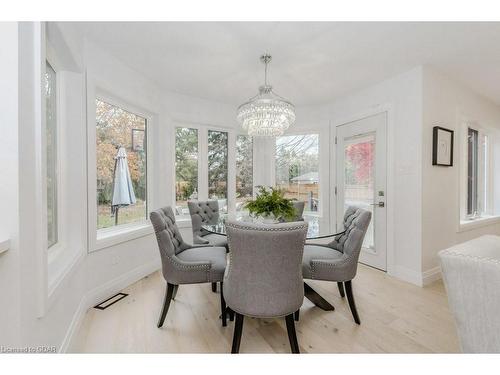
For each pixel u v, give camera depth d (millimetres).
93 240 2164
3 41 999
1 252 939
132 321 1908
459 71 2701
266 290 1398
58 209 1867
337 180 3598
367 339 1692
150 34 2033
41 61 1139
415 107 2613
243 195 4211
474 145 3607
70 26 1718
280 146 4246
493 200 3758
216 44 2172
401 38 2072
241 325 1490
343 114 3506
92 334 1740
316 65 2555
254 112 2396
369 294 2375
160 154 3131
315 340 1685
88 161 2143
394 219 2832
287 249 1360
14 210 995
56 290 1308
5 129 992
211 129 3820
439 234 2756
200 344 1643
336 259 1975
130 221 2807
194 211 2891
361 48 2230
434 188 2697
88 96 2121
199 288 2520
